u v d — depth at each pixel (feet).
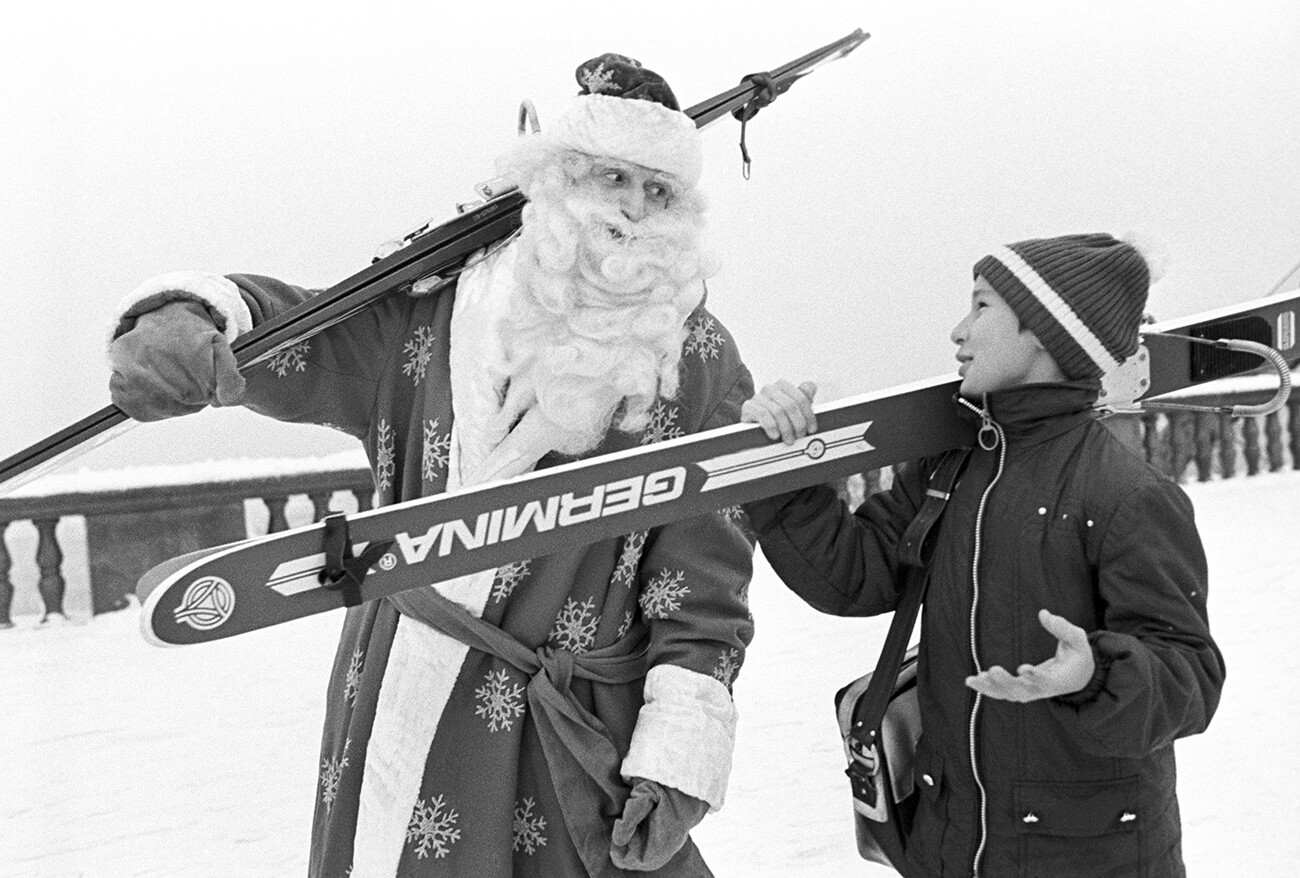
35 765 12.26
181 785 11.79
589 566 5.44
